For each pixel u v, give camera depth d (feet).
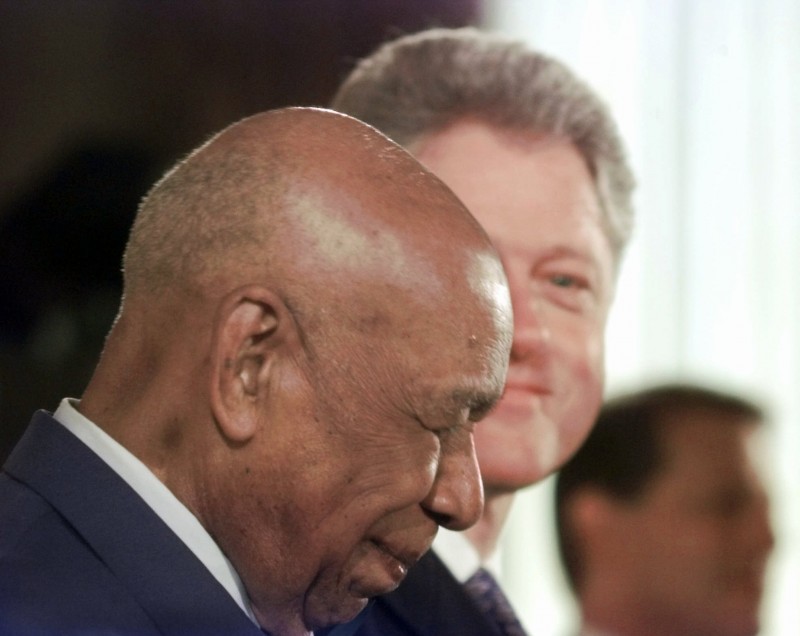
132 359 6.00
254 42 14.78
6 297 13.82
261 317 5.77
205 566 5.87
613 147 8.96
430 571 8.16
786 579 14.79
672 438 11.28
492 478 8.56
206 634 5.71
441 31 9.20
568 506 11.46
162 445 5.90
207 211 5.92
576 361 8.71
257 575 5.99
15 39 14.40
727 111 15.28
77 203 14.16
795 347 15.20
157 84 14.69
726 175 15.28
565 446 8.82
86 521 5.79
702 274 15.23
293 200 5.87
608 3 15.21
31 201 14.16
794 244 15.30
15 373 13.73
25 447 6.09
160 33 14.69
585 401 8.80
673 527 11.11
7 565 5.61
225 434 5.80
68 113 14.49
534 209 8.50
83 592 5.62
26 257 13.94
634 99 15.23
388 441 5.87
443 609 8.07
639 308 15.24
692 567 11.11
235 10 14.73
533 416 8.57
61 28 14.53
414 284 5.86
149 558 5.76
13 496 5.95
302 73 14.79
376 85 8.85
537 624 14.46
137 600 5.70
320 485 5.85
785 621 14.71
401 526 6.06
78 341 13.87
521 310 8.47
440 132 8.64
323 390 5.81
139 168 14.47
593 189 8.86
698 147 15.24
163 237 5.98
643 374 14.29
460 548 8.49
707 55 15.28
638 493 11.19
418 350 5.84
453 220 6.06
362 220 5.87
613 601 11.21
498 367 6.05
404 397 5.85
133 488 5.87
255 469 5.83
